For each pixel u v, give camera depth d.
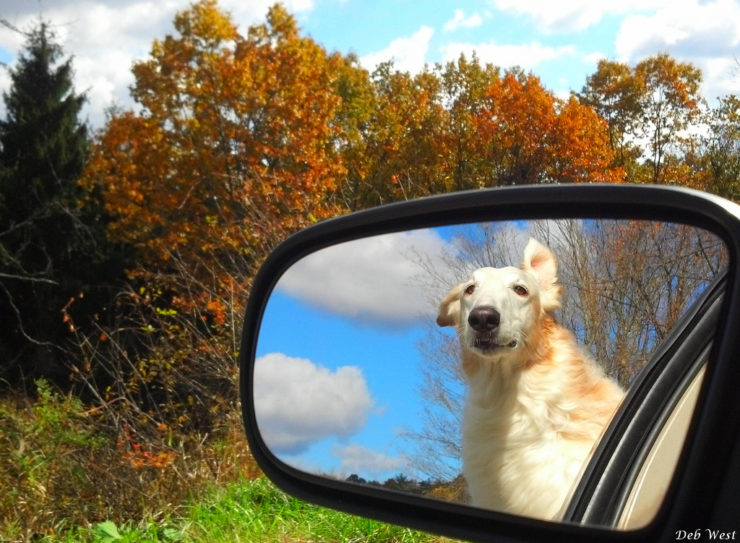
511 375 0.95
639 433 0.93
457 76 28.30
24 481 3.49
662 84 28.56
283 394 1.29
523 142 24.98
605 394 0.94
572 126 24.84
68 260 18.06
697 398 0.73
